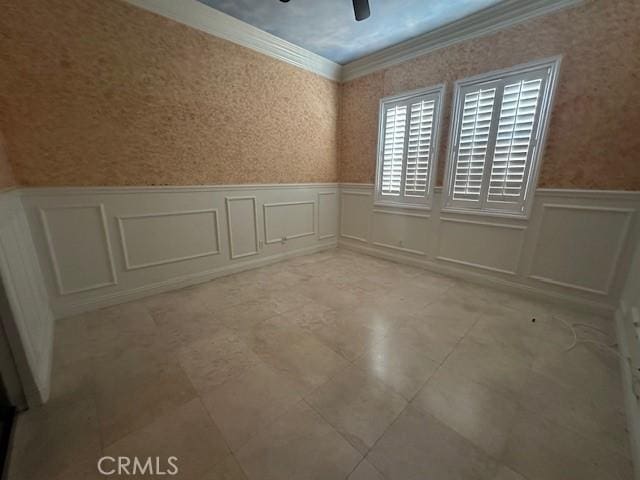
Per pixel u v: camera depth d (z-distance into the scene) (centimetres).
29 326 149
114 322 216
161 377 158
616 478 106
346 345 188
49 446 118
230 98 289
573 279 238
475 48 263
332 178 417
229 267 321
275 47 308
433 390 150
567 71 218
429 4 239
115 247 240
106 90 217
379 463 111
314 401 142
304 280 306
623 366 161
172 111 253
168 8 233
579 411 136
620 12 193
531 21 229
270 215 352
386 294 270
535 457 114
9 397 132
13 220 164
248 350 183
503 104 256
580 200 226
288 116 343
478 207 288
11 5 176
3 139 184
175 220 272
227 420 131
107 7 208
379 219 384
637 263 194
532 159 248
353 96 381
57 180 208
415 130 326
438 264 329
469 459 113
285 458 113
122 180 236
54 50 194
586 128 217
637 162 201
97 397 144
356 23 272
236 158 306
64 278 219
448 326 212
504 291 277
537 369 166
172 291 275
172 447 118
